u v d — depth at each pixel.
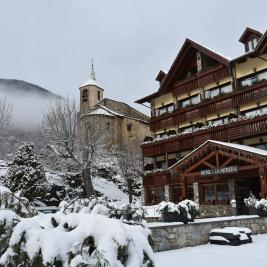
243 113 29.20
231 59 29.70
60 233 3.80
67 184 36.81
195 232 11.95
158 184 33.94
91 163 34.00
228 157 23.44
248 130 26.98
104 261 3.52
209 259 9.12
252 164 21.27
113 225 3.82
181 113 34.75
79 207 7.88
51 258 3.55
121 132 55.28
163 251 10.56
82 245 3.73
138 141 51.94
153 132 38.38
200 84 33.28
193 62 35.66
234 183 24.48
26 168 29.91
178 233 11.30
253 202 16.58
